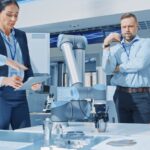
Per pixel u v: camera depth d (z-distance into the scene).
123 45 2.27
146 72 2.19
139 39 2.25
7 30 1.80
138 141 1.03
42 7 5.55
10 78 1.64
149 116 2.13
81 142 0.98
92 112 1.60
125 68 2.16
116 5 4.96
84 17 5.21
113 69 2.24
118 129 1.41
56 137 1.08
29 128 1.51
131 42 2.24
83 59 1.70
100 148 0.91
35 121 2.38
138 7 4.80
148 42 2.21
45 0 5.52
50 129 1.10
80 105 1.61
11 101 1.74
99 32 5.70
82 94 1.62
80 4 5.25
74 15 5.29
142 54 2.17
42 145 0.96
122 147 0.92
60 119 1.61
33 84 1.64
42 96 2.81
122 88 2.17
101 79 5.27
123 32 2.19
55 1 5.44
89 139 1.06
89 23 5.50
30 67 1.94
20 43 1.88
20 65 1.70
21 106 1.80
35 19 5.61
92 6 5.13
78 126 1.54
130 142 0.99
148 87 2.17
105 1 5.04
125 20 2.14
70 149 0.89
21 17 5.70
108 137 1.12
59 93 1.66
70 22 5.43
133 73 2.16
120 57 2.24
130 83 2.15
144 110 2.13
